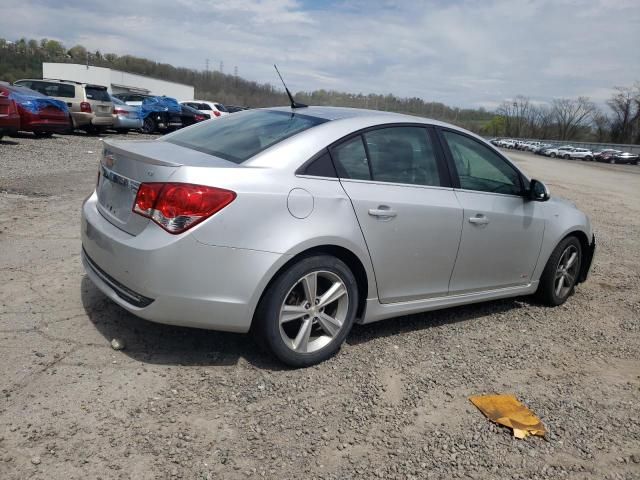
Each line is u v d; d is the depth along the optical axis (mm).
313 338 3504
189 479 2369
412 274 3840
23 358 3143
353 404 3092
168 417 2777
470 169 4254
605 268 6797
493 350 4023
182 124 24266
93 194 3844
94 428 2623
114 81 53062
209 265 2980
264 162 3229
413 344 3969
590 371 3846
